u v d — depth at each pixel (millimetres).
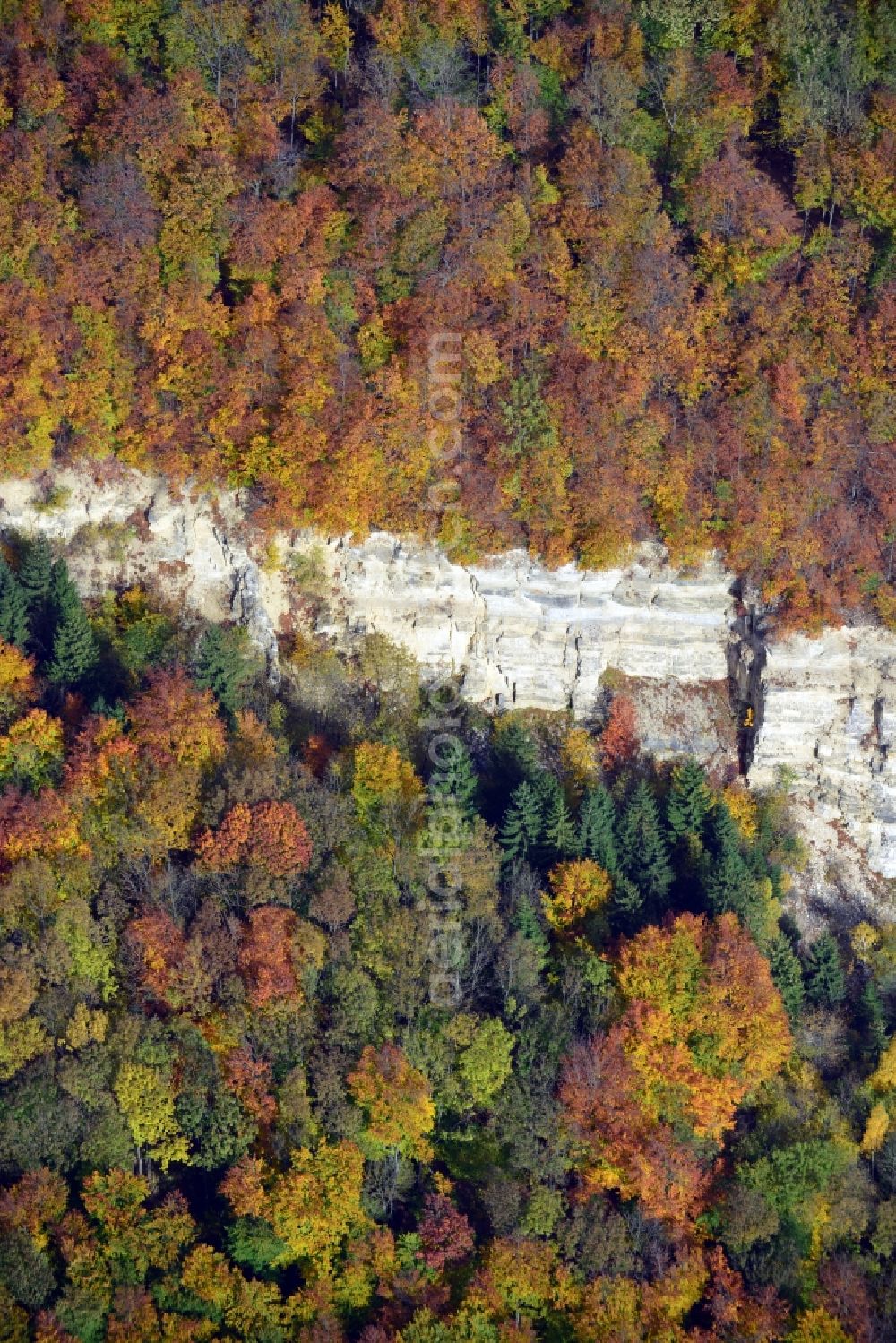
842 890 132750
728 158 139125
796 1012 124438
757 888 125750
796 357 134500
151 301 131375
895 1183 121062
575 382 131875
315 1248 112562
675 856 127938
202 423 131500
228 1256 111312
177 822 120875
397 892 121188
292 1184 111938
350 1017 116875
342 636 133750
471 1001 119625
